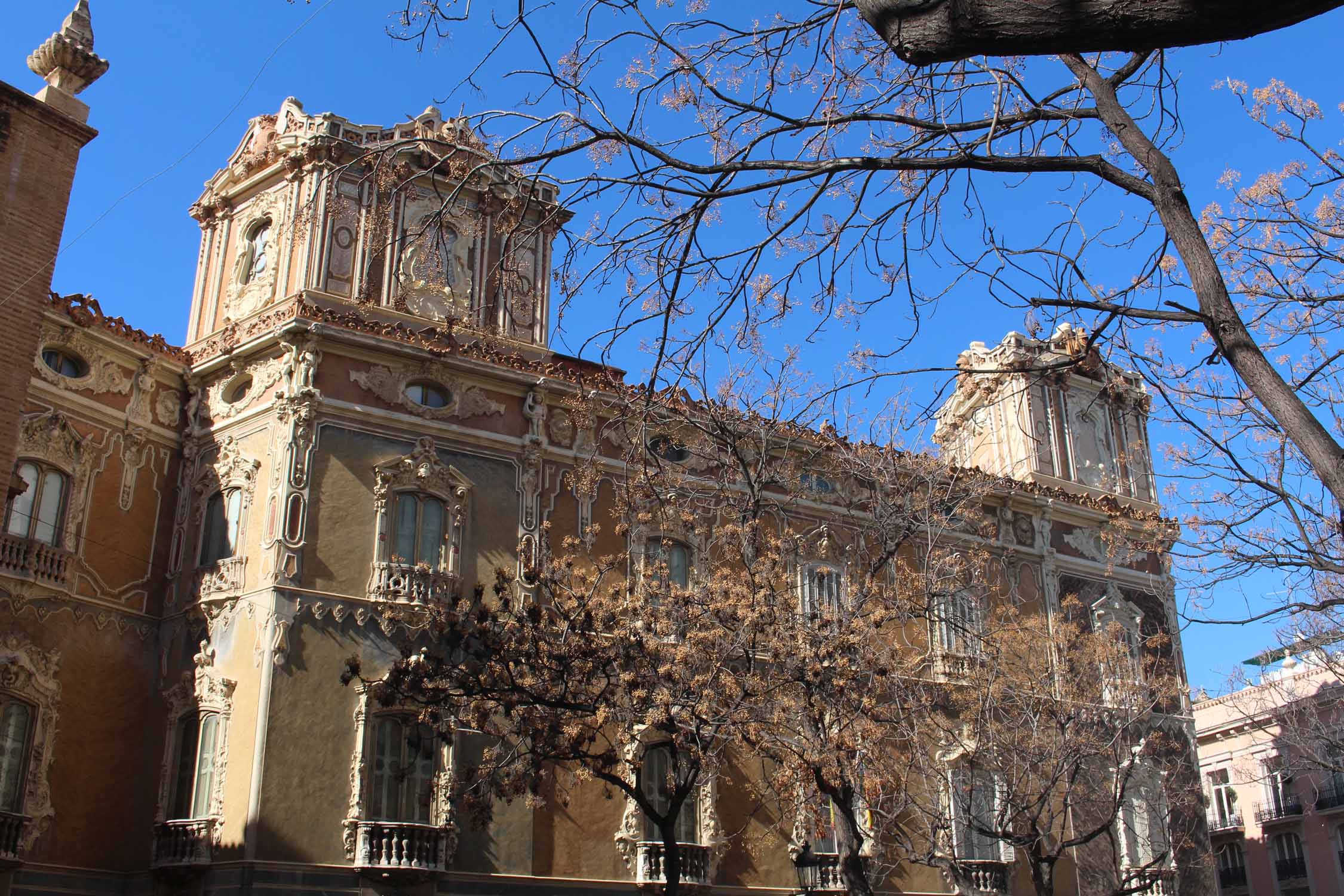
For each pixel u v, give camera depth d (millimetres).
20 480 28266
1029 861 37500
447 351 33812
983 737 31969
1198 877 40406
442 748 30703
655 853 32375
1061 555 43000
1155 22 6688
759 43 11133
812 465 34719
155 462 33656
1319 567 14117
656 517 33625
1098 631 41188
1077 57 9984
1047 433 44844
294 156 35344
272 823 28266
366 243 34719
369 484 32281
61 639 30375
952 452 42969
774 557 28625
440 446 33594
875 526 32875
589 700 26047
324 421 32219
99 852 29938
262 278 35406
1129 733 37344
